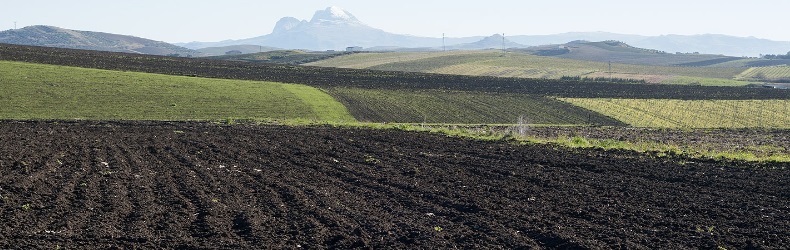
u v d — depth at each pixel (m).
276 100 66.44
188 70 89.50
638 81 125.75
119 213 16.81
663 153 30.20
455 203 18.38
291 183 21.78
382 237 14.87
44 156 26.86
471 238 14.70
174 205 17.89
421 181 22.30
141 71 83.94
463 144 34.91
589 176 23.59
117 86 66.88
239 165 26.12
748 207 18.09
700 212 17.50
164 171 23.98
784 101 83.94
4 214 16.41
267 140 36.28
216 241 14.52
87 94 62.19
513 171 24.80
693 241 14.49
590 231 15.35
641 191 20.52
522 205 18.28
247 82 77.50
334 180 22.50
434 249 13.90
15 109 54.50
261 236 14.86
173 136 37.75
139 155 28.66
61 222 15.77
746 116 72.25
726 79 141.00
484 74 145.75
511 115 68.81
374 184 21.59
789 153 34.66
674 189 20.95
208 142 34.62
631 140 43.31
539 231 15.20
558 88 91.50
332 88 81.56
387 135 40.03
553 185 21.56
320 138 37.91
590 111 73.00
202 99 64.00
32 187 19.77
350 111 65.50
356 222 16.22
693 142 42.47
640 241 14.46
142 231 15.21
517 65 168.50
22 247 13.75
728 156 28.70
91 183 20.77
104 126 44.88
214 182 21.58
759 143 42.94
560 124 64.19
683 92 91.56
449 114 67.69
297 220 16.33
